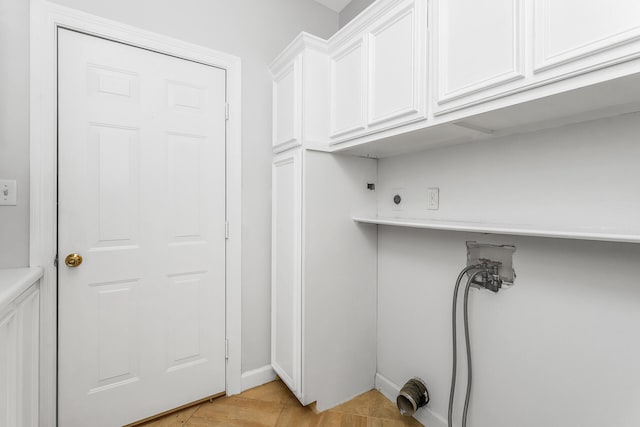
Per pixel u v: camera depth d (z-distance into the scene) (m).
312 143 1.51
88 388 1.36
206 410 1.58
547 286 1.06
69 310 1.31
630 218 0.86
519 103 0.80
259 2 1.79
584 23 0.66
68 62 1.30
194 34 1.58
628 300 0.87
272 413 1.57
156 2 1.48
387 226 1.73
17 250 1.22
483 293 1.25
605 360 0.92
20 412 1.04
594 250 0.94
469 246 1.31
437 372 1.45
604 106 0.82
